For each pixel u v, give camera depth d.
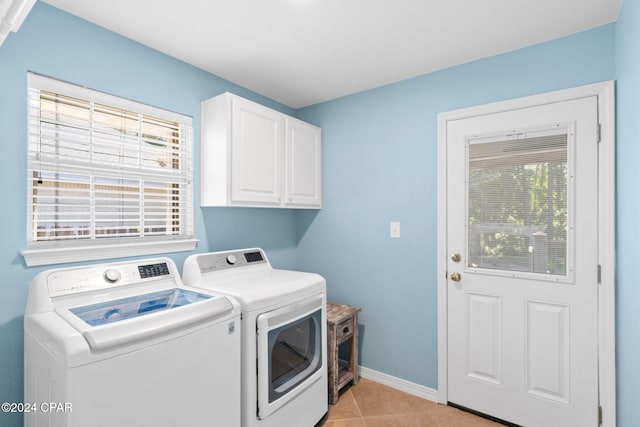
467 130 2.04
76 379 0.97
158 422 1.16
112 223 1.72
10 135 1.36
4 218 1.35
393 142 2.36
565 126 1.74
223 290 1.62
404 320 2.30
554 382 1.77
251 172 2.09
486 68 1.98
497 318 1.94
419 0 1.45
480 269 1.99
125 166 1.75
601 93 1.64
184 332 1.24
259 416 1.51
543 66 1.80
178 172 2.01
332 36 1.75
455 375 2.09
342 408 2.09
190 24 1.63
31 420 1.26
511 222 1.90
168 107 1.93
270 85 2.40
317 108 2.79
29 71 1.42
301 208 2.71
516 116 1.88
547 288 1.79
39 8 1.44
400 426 1.90
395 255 2.35
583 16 1.57
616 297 1.59
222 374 1.39
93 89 1.62
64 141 1.54
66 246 1.53
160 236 1.93
